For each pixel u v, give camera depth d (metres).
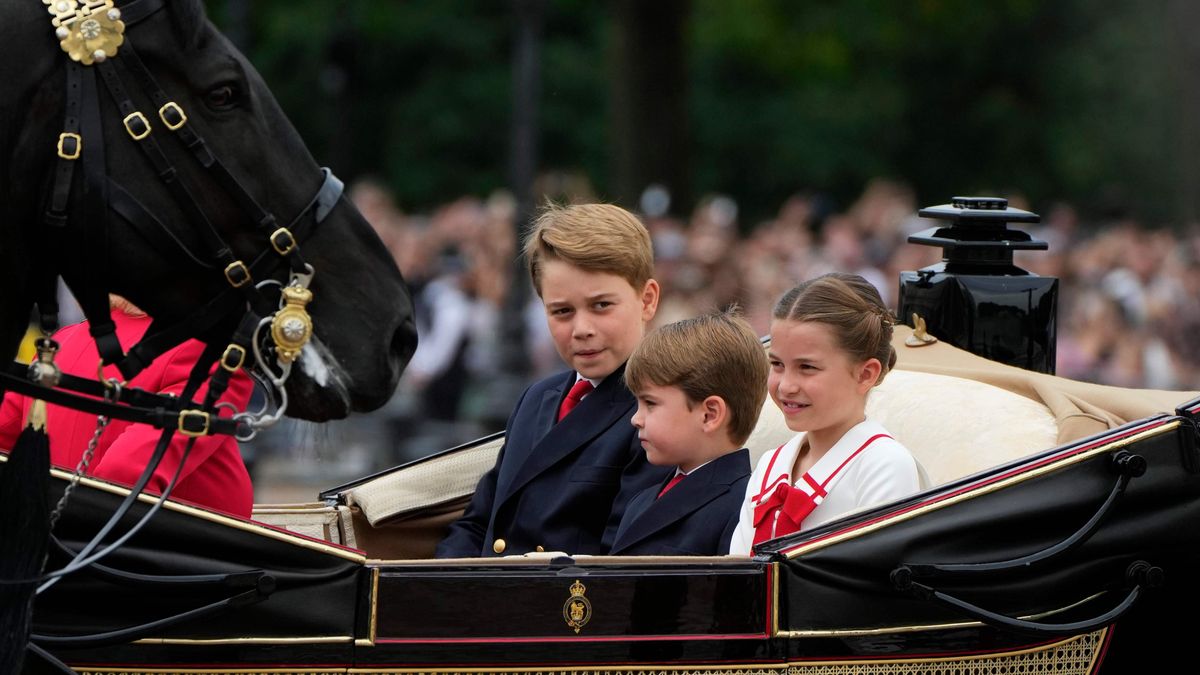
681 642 11.47
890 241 48.19
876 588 11.64
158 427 11.11
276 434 37.97
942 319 16.53
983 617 11.70
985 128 111.69
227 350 11.23
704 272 43.06
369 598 11.20
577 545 14.48
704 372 13.57
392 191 101.00
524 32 47.81
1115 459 12.01
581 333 14.54
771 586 11.53
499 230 46.31
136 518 10.95
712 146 107.31
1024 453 13.74
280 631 11.09
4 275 10.89
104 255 10.91
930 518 11.70
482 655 11.31
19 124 10.69
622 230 14.59
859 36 97.12
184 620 10.86
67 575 10.73
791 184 108.19
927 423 14.48
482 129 101.81
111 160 10.83
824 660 11.66
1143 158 108.69
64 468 11.19
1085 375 39.09
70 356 14.36
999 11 98.75
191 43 10.95
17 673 10.41
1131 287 41.88
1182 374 39.81
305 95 97.56
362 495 15.83
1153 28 110.56
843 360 13.05
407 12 101.31
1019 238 16.95
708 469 13.81
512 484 14.82
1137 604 12.60
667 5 55.06
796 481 13.51
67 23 10.71
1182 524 12.20
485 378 44.38
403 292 11.95
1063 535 11.98
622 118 55.78
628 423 14.65
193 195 11.04
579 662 11.39
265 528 11.09
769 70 104.31
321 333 11.57
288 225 11.43
